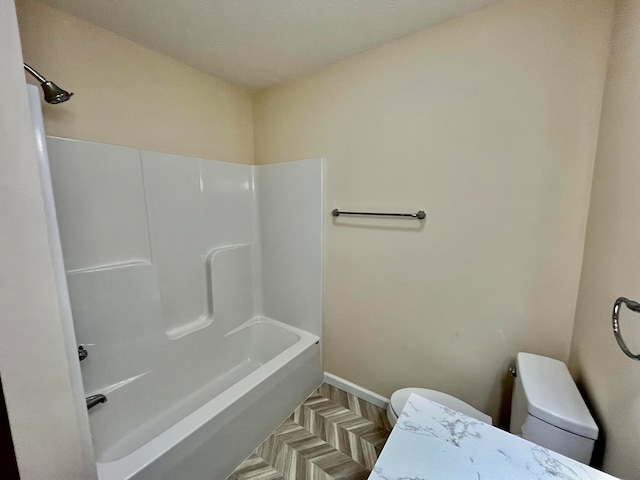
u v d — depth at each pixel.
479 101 1.24
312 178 1.83
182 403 1.70
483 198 1.28
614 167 0.86
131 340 1.47
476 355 1.39
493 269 1.29
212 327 1.89
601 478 0.53
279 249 2.09
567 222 1.11
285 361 1.61
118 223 1.42
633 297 0.70
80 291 1.28
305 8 1.20
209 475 1.18
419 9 1.20
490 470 0.56
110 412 1.38
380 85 1.51
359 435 1.54
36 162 0.66
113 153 1.38
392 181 1.53
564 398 0.92
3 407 0.62
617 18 0.92
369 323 1.74
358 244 1.71
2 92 0.60
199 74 1.79
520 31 1.12
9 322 0.63
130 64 1.47
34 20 1.16
